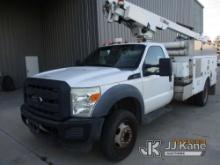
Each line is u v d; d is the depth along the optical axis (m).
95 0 9.46
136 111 4.26
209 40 8.30
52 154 4.04
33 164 3.71
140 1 11.95
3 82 11.10
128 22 5.67
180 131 5.00
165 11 14.77
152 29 5.88
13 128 5.46
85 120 3.27
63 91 3.29
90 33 9.89
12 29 11.90
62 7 11.32
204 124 5.45
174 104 7.45
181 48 5.98
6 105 7.95
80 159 3.83
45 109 3.57
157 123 5.57
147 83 4.40
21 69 12.32
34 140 4.68
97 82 3.44
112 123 3.56
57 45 12.03
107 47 5.26
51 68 12.74
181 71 5.35
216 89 10.40
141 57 4.43
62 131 3.27
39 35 13.02
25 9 12.37
